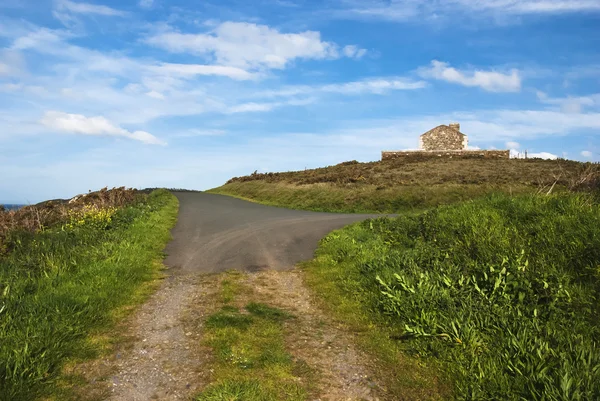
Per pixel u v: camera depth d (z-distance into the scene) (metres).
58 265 8.27
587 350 4.55
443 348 5.22
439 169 32.84
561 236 7.35
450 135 48.62
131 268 8.82
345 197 24.88
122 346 5.50
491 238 8.16
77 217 14.16
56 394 4.28
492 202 10.66
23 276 7.68
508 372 4.54
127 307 6.96
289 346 5.54
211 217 18.34
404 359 5.18
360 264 8.72
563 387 3.89
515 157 42.38
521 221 8.91
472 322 5.52
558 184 22.53
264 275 9.12
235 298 7.53
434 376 4.75
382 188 25.50
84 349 5.29
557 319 5.44
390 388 4.55
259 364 4.98
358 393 4.44
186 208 22.34
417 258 8.21
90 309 6.37
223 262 10.23
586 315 5.37
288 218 17.92
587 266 6.35
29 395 4.18
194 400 4.20
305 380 4.66
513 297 6.08
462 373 4.64
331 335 5.95
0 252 9.62
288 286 8.37
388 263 8.20
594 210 8.31
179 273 9.27
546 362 4.49
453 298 6.21
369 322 6.36
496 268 6.80
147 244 11.27
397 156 48.72
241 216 18.81
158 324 6.29
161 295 7.70
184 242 12.55
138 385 4.52
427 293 6.39
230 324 6.17
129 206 18.34
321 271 9.12
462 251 8.05
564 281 6.16
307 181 30.98
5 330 5.30
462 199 22.47
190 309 6.93
